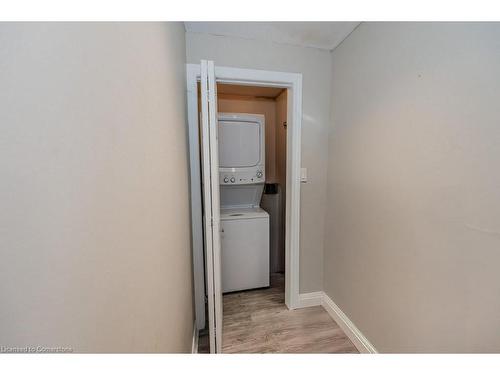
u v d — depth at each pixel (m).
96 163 0.36
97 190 0.36
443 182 0.91
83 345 0.33
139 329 0.53
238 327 1.76
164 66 0.84
